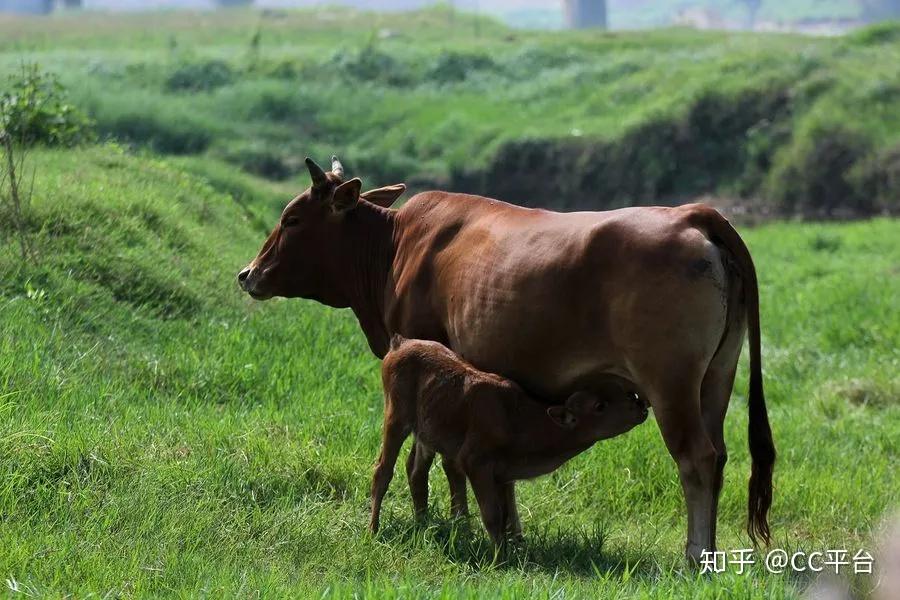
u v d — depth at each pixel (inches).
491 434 363.9
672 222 352.2
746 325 365.4
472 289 383.9
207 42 2564.0
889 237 1165.7
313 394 498.9
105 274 563.2
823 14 7032.5
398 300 418.0
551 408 357.7
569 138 1747.0
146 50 2345.0
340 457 426.0
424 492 394.6
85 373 474.6
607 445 474.6
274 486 401.1
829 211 1576.0
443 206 414.3
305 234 438.6
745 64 1898.4
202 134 1708.9
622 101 1920.5
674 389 346.3
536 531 395.5
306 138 1819.6
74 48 2412.6
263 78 2064.5
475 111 1956.2
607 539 403.9
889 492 462.0
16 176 626.2
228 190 1004.6
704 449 346.6
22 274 535.2
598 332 357.4
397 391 379.2
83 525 348.8
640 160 1705.2
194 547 344.5
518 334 370.0
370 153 1770.4
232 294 606.9
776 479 473.7
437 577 348.8
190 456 407.2
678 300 344.2
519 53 2261.3
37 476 376.8
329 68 2142.0
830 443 537.3
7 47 2365.9
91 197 621.9
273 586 311.4
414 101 2006.6
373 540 366.9
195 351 523.5
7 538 332.2
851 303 817.5
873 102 1672.0
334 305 451.2
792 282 967.0
